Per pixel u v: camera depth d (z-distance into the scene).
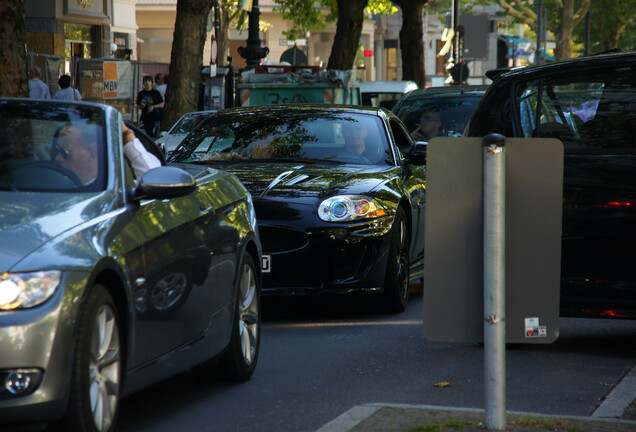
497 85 14.68
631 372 12.73
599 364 13.28
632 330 15.79
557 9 112.62
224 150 18.61
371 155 18.61
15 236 8.71
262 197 16.36
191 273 10.79
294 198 16.41
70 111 10.82
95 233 9.17
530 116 14.28
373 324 16.36
